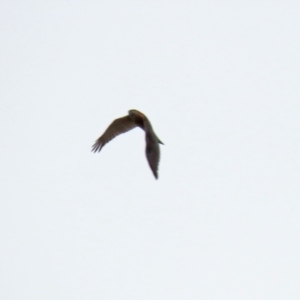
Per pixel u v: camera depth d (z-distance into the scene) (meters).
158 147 15.26
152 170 14.86
